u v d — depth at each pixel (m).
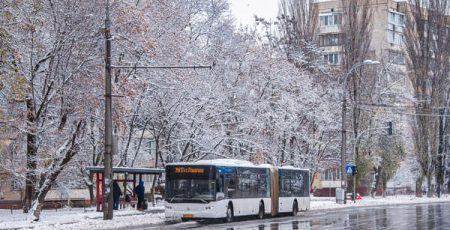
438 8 79.06
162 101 47.00
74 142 38.22
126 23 38.56
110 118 35.94
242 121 51.56
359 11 70.62
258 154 53.41
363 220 39.44
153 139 52.94
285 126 55.66
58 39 36.38
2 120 35.16
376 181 81.00
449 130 83.31
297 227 33.31
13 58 32.69
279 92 56.12
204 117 49.00
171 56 44.31
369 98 70.75
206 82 48.88
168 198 37.91
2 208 53.16
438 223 36.19
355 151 68.69
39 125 37.59
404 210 53.41
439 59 79.12
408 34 80.00
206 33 53.72
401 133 76.31
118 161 49.31
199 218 37.28
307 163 62.19
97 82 37.97
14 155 38.06
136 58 41.00
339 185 98.88
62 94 37.31
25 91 33.03
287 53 62.75
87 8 37.03
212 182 37.66
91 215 38.88
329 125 63.59
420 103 79.44
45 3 35.88
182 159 49.97
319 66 65.25
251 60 54.44
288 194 46.91
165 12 45.31
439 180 83.88
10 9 31.53
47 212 44.62
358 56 68.62
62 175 46.53
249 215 42.66
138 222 35.88
